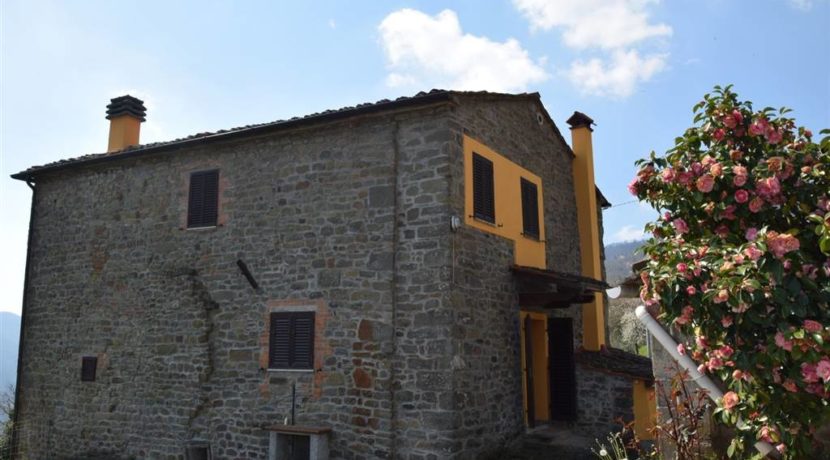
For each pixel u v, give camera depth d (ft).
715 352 12.81
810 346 11.12
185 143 33.55
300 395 29.12
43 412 36.65
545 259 37.01
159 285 34.01
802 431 12.04
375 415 27.32
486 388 28.73
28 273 39.09
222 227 32.68
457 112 29.22
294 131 31.27
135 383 33.71
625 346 77.46
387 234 28.43
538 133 38.52
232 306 31.65
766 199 13.41
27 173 39.24
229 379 31.04
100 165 37.27
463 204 28.81
